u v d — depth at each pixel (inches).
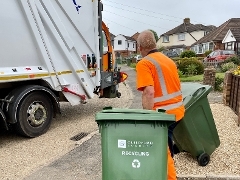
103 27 332.5
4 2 215.8
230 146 192.7
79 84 285.0
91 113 329.7
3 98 227.1
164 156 96.3
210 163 168.4
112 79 340.2
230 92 317.4
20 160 190.7
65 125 275.4
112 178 94.7
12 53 221.3
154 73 126.5
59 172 169.2
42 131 243.4
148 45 131.3
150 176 94.5
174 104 130.6
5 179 163.6
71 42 273.1
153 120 96.0
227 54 1019.9
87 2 295.4
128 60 1562.5
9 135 247.4
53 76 253.1
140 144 96.3
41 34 243.0
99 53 313.7
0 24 212.8
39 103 239.8
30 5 234.1
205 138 164.4
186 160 173.5
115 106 368.2
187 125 155.7
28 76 229.8
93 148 207.6
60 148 210.8
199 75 725.9
